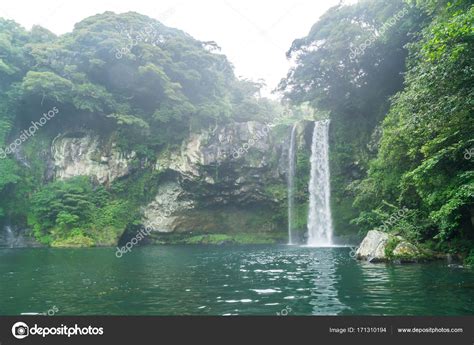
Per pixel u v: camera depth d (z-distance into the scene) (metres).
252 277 12.68
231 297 9.23
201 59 41.19
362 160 35.12
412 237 17.27
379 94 33.88
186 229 40.47
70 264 17.66
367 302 8.43
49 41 40.25
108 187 39.06
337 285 10.66
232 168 40.25
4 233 35.06
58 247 32.12
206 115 39.62
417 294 9.11
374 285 10.48
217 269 15.20
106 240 35.16
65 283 11.70
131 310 7.99
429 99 12.52
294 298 9.03
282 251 25.50
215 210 41.88
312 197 38.97
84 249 29.47
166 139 40.19
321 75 35.59
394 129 17.94
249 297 9.21
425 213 18.03
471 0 11.16
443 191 13.17
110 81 39.69
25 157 37.97
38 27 40.66
